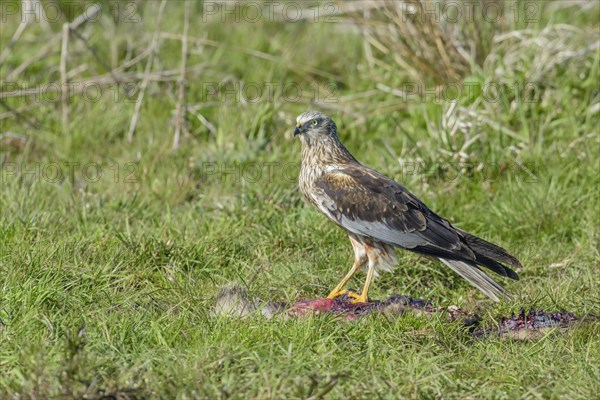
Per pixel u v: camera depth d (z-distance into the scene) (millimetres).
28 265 10078
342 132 15578
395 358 8625
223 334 8820
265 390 7637
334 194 11242
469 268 10469
